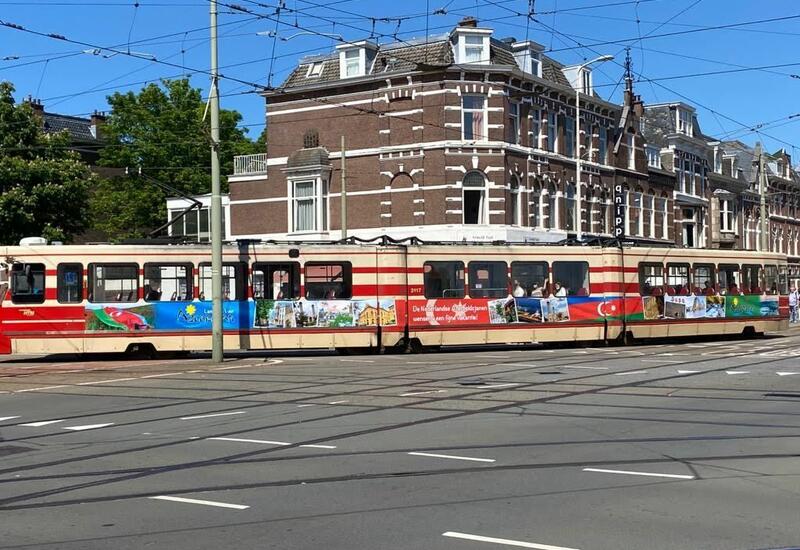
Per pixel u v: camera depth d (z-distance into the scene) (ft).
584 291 91.25
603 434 36.04
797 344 94.07
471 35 126.72
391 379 58.44
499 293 87.25
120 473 29.89
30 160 121.70
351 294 82.69
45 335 77.30
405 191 127.75
